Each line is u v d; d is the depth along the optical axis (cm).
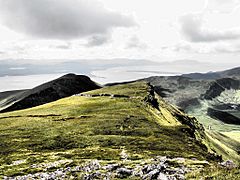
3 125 9662
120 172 3162
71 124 9169
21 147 6606
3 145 6869
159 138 7462
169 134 8550
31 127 8944
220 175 2212
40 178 3509
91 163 3903
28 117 11300
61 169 3878
